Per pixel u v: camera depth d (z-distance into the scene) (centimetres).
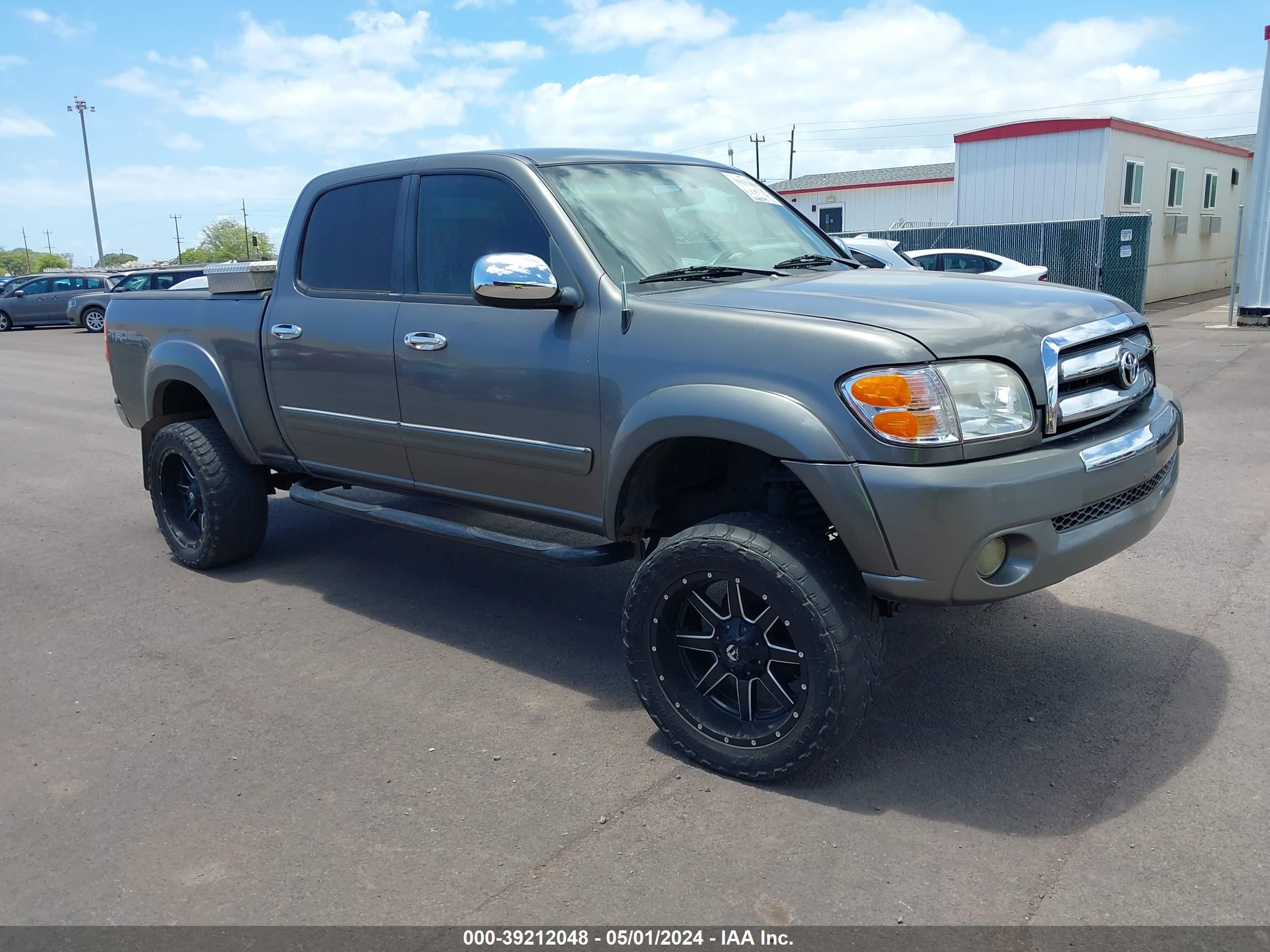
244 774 331
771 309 308
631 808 303
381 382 412
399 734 355
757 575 296
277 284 465
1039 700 360
